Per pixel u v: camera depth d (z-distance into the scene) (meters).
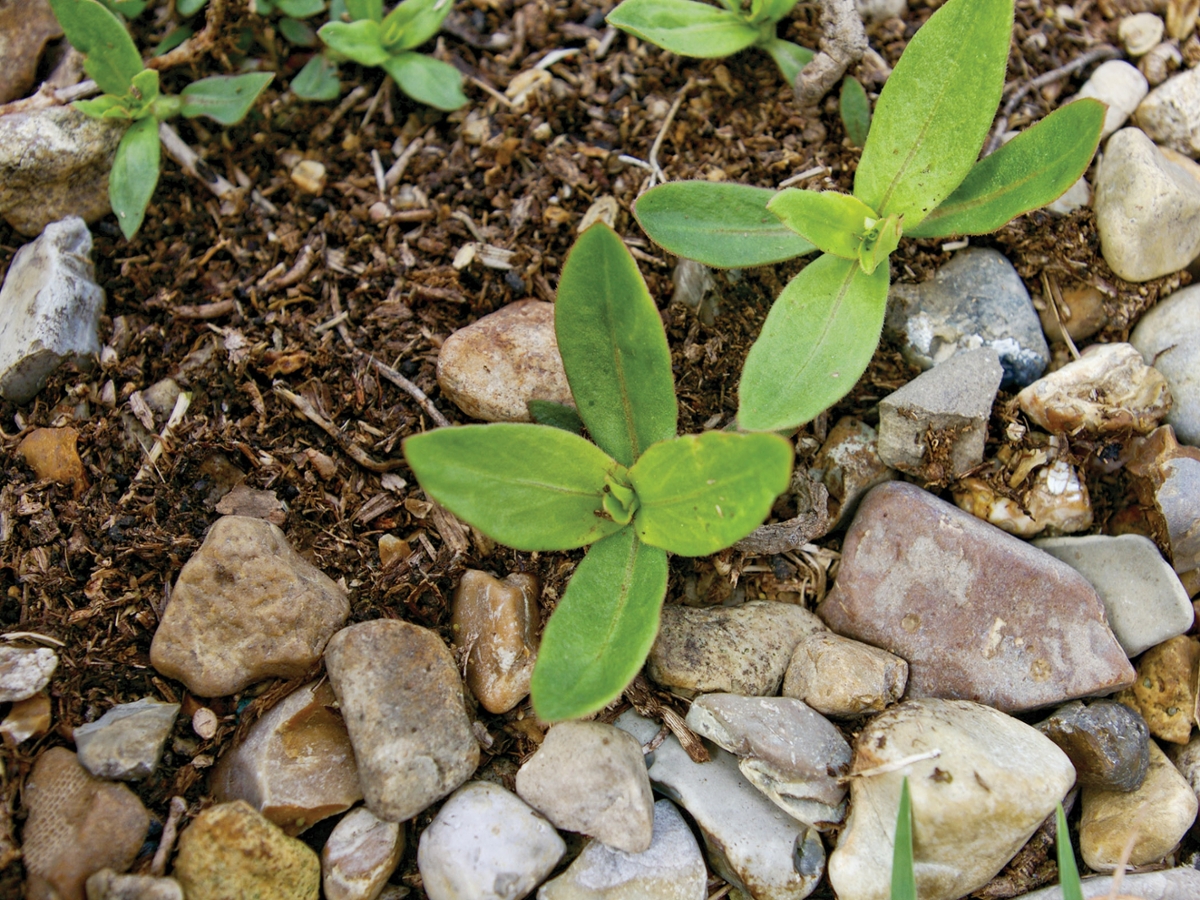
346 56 0.41
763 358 0.34
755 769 0.33
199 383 0.38
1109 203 0.38
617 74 0.43
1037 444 0.37
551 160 0.41
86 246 0.40
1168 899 0.33
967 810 0.32
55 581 0.35
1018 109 0.41
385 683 0.33
